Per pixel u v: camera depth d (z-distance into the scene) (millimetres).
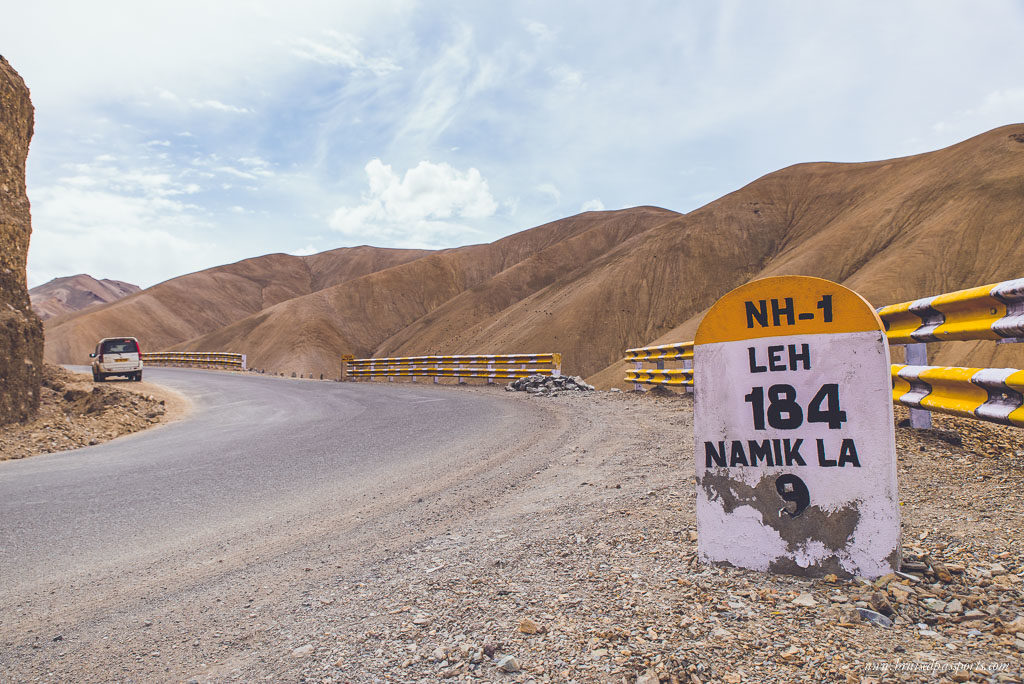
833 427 2887
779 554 2928
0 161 15031
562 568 3172
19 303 14656
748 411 3041
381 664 2322
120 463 8438
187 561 4012
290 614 2932
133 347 26016
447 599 2904
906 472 4281
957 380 4309
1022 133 112500
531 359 19062
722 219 137500
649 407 10281
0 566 4141
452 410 12359
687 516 3846
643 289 122625
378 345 154000
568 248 172750
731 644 2250
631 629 2420
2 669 2619
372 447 8352
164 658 2576
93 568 3992
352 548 3980
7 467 8805
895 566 2762
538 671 2158
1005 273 85875
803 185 148875
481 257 198625
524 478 5578
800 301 2977
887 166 140500
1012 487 3822
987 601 2508
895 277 91312
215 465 7719
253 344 144625
